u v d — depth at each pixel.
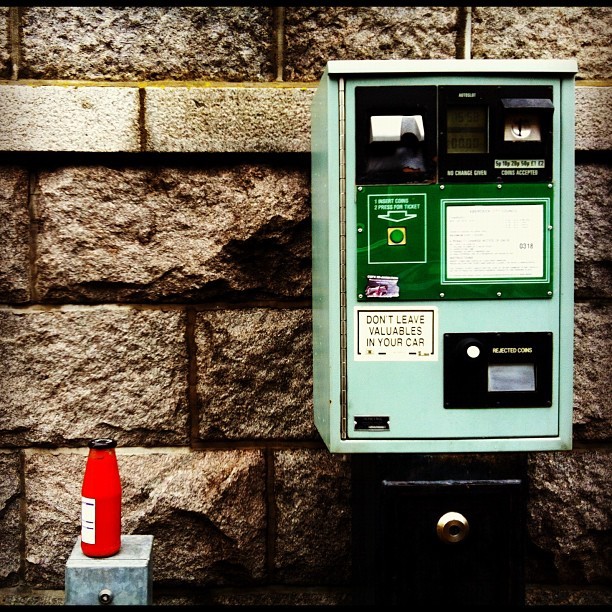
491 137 2.09
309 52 2.87
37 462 2.87
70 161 2.85
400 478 2.16
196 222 2.86
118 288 2.87
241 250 2.87
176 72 2.85
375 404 2.14
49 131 2.77
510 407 2.14
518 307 2.13
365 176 2.10
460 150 2.12
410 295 2.12
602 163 2.91
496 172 2.10
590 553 2.94
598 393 2.94
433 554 2.16
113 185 2.85
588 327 2.93
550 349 2.14
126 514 2.85
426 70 2.07
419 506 2.15
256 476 2.89
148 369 2.87
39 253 2.85
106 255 2.85
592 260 2.93
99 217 2.85
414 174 2.10
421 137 2.07
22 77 2.83
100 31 2.83
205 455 2.89
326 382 2.23
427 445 2.14
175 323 2.88
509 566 2.16
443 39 2.88
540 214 2.12
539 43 2.89
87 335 2.86
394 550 2.15
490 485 2.15
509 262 2.12
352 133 2.09
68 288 2.85
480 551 2.16
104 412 2.87
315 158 2.51
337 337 2.13
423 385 2.14
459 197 2.11
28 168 2.85
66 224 2.85
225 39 2.86
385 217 2.11
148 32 2.84
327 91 2.09
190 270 2.86
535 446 2.15
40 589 2.89
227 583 2.92
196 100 2.79
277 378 2.90
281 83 2.87
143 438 2.88
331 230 2.11
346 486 2.92
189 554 2.88
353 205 2.11
